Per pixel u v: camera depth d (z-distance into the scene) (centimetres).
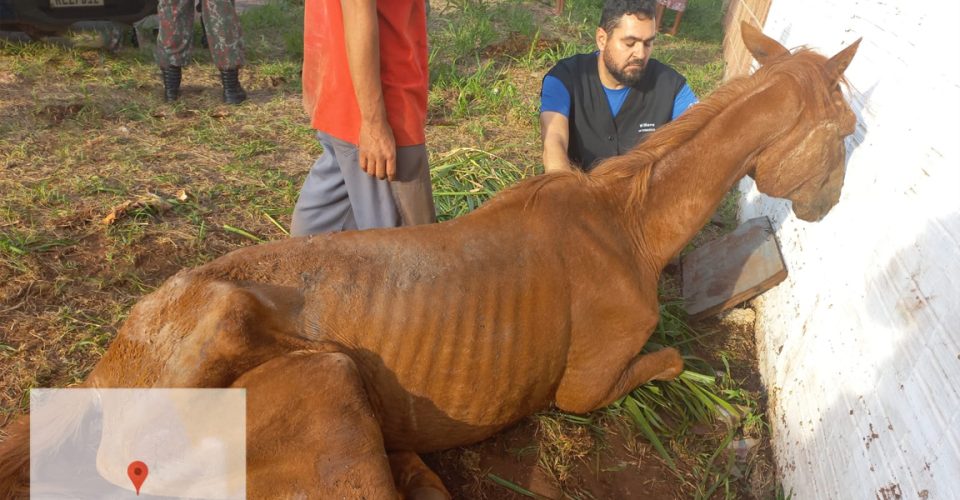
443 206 435
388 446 249
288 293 220
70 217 394
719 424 321
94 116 530
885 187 267
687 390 329
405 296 230
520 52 778
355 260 231
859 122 312
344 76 267
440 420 247
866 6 343
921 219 233
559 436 297
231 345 203
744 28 307
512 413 265
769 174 289
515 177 480
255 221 423
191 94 605
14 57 622
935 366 203
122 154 480
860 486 227
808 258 332
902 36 290
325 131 282
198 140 516
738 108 277
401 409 238
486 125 589
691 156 279
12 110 525
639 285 275
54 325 318
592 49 810
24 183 427
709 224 474
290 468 205
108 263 363
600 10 980
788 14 536
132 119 540
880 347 238
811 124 277
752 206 454
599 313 265
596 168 282
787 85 274
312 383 207
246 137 531
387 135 265
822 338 289
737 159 280
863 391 241
